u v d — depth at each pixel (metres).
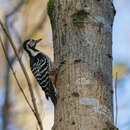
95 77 9.14
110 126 8.70
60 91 9.41
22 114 15.39
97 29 9.61
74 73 9.28
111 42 9.84
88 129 8.59
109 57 9.55
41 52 14.42
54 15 10.27
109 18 9.94
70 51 9.59
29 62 14.00
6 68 15.23
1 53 14.30
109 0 10.13
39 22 15.43
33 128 15.20
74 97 9.00
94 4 9.77
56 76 9.91
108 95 9.12
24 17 15.34
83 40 9.52
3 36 14.18
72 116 8.84
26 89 13.11
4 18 14.77
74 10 9.79
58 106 9.30
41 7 15.80
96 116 8.72
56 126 9.13
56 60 9.94
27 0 15.89
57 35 10.05
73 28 9.70
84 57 9.38
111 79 9.46
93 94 8.96
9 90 15.36
